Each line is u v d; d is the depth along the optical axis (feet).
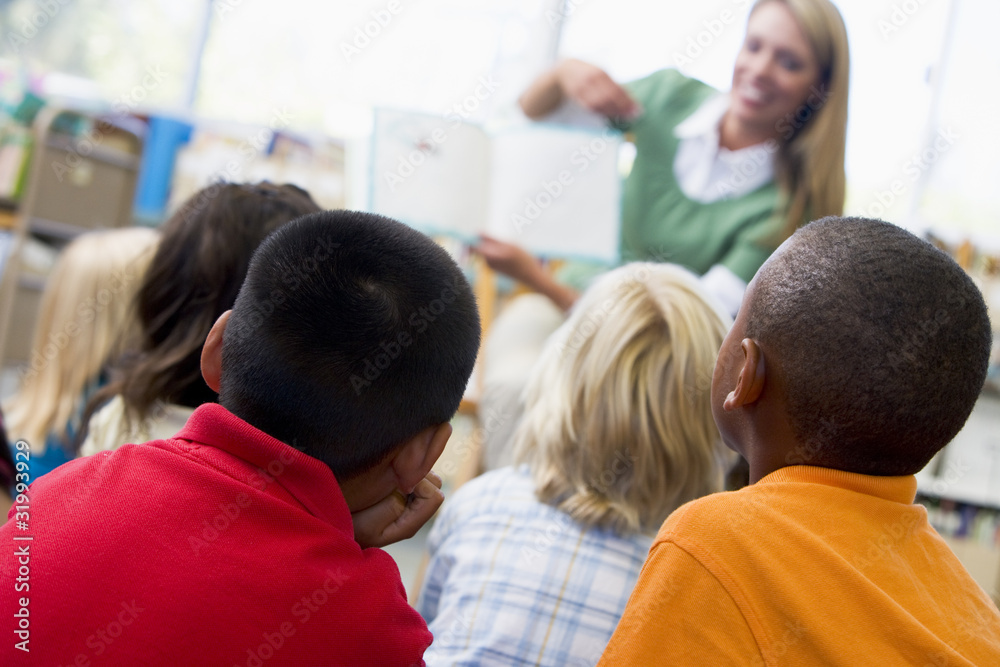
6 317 8.43
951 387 1.77
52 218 8.68
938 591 1.82
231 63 9.90
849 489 1.85
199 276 3.11
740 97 6.71
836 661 1.65
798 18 6.41
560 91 7.28
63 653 1.59
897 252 1.79
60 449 4.17
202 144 8.95
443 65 8.91
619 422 2.79
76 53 9.91
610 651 1.83
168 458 1.81
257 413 1.82
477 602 2.69
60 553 1.68
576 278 7.54
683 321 2.90
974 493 8.43
